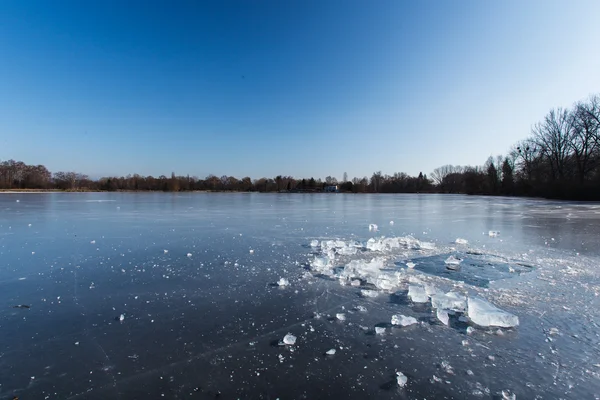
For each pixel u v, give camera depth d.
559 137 46.31
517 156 57.34
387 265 6.94
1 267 6.69
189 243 9.44
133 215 18.12
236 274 6.21
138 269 6.55
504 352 3.36
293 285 5.57
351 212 21.30
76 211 20.62
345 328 3.92
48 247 8.76
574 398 2.64
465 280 5.82
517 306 4.58
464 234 11.34
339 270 6.46
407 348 3.44
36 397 2.64
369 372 3.00
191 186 85.75
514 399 2.60
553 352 3.35
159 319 4.15
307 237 10.62
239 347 3.45
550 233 11.38
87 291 5.21
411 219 16.59
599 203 31.94
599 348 3.43
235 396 2.65
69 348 3.42
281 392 2.70
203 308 4.53
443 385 2.80
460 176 92.38
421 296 4.77
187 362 3.15
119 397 2.64
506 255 7.86
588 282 5.66
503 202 35.22
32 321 4.07
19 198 39.19
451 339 3.65
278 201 36.84
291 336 3.54
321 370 3.03
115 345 3.48
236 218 16.83
